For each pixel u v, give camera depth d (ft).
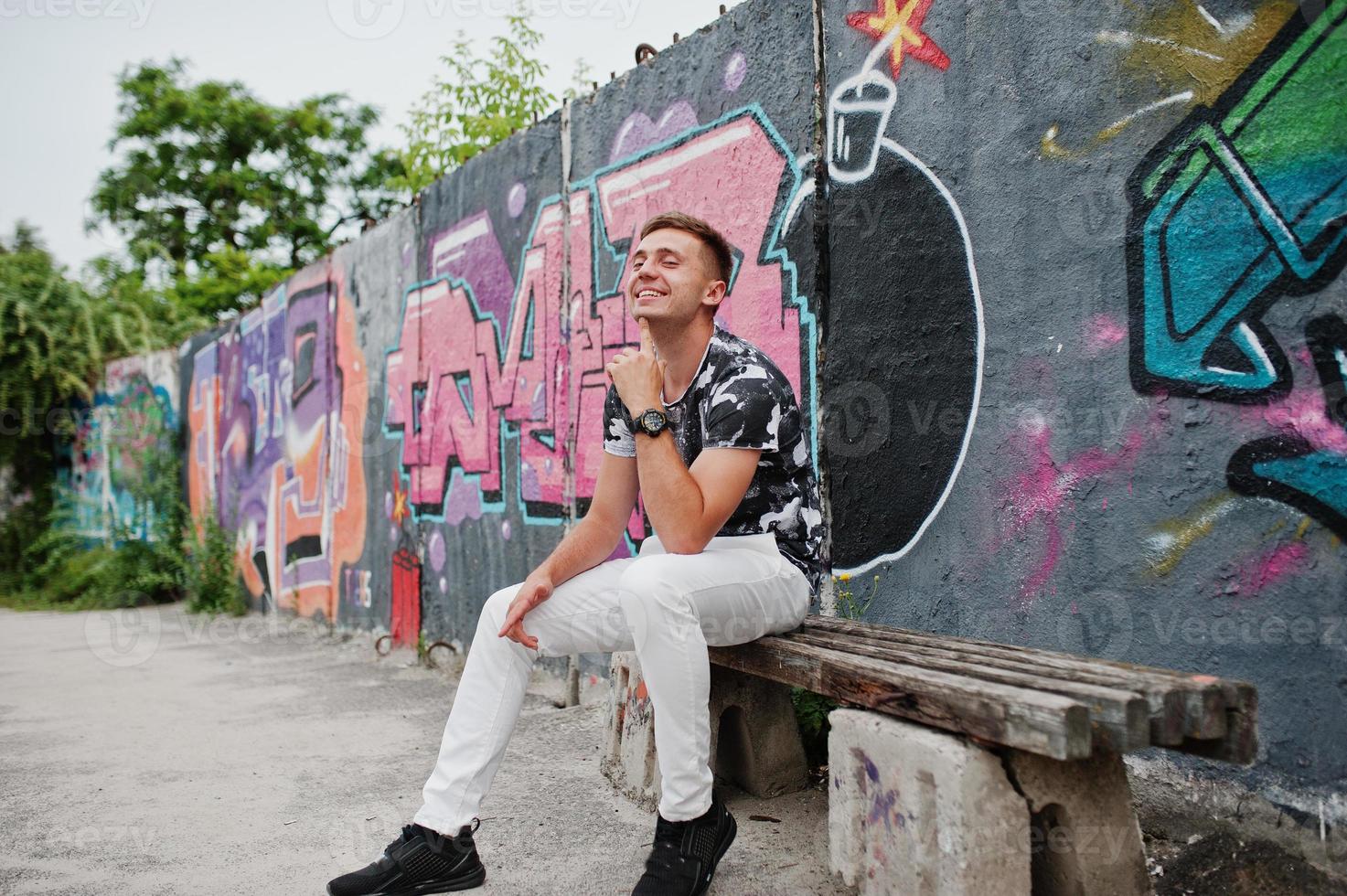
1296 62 6.93
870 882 6.27
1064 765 5.87
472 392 17.02
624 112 13.52
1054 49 8.39
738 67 11.59
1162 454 7.64
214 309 54.13
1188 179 7.50
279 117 66.54
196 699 14.99
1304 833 6.82
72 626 25.44
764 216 11.19
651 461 6.77
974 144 9.02
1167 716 5.16
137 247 43.91
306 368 23.97
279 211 68.44
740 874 7.14
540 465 15.01
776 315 11.02
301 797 9.70
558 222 14.82
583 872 7.41
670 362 7.67
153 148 66.33
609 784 9.53
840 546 10.28
